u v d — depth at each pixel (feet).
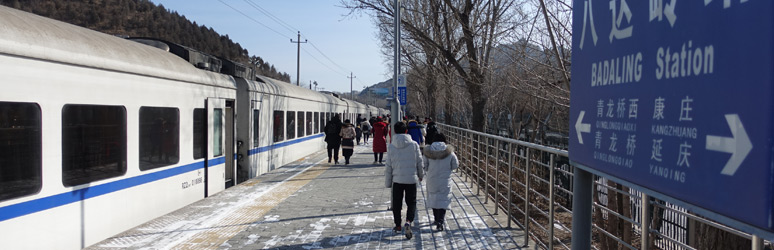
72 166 18.56
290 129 53.98
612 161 8.19
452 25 51.75
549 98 27.76
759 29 4.69
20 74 16.14
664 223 18.20
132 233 21.54
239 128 39.01
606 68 8.50
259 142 42.01
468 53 45.16
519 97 42.19
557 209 35.40
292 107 54.90
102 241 20.17
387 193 32.48
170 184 25.95
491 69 37.14
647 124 6.96
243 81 38.81
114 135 21.03
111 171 20.92
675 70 6.22
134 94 22.40
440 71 58.34
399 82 36.27
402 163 21.42
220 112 32.76
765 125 4.62
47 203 17.31
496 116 61.16
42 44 16.98
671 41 6.32
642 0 7.13
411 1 59.93
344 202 29.19
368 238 20.89
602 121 8.65
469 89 46.24
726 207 5.24
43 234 17.19
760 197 4.70
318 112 72.08
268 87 44.91
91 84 19.51
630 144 7.49
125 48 22.58
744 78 4.93
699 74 5.71
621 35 7.84
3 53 15.46
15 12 17.46
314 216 25.23
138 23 295.48
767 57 4.58
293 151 55.42
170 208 26.04
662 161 6.53
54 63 17.60
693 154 5.83
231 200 29.71
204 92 30.04
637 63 7.29
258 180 38.83
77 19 272.92
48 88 17.30
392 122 31.12
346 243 20.11
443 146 22.06
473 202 29.19
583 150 9.71
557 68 22.95
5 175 15.67
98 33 22.39
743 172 4.96
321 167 49.11
